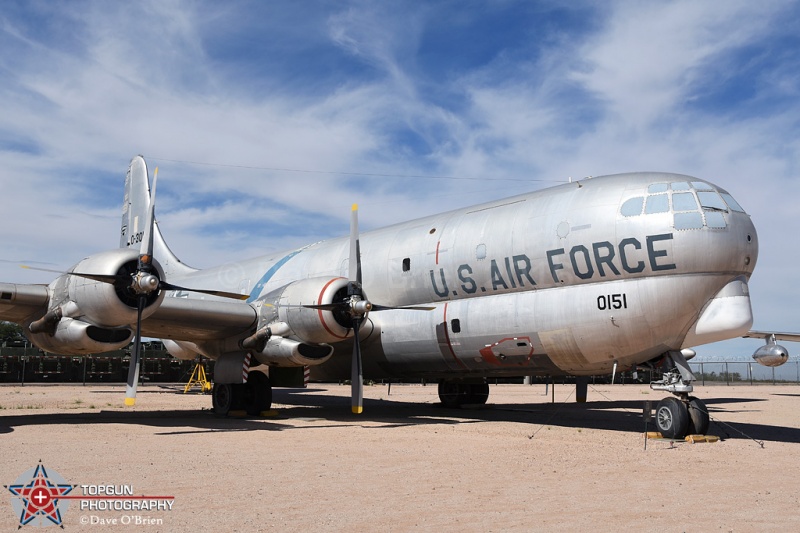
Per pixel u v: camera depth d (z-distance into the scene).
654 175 11.56
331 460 8.05
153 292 11.59
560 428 12.34
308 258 17.08
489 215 13.48
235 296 11.91
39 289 11.85
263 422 13.09
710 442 10.30
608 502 5.78
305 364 13.39
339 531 4.72
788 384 50.59
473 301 13.24
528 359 12.55
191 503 5.57
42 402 18.75
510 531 4.77
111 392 25.44
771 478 7.09
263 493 6.00
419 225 15.05
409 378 15.68
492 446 9.55
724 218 10.62
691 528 4.88
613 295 11.12
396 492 6.12
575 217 11.73
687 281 10.59
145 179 23.47
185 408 17.11
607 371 12.23
